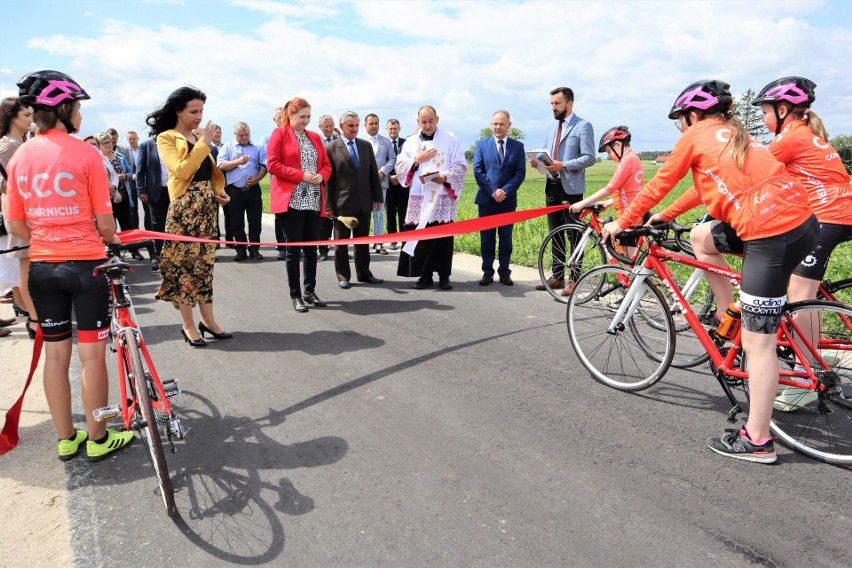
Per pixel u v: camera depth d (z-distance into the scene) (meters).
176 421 2.77
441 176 6.55
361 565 2.30
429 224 6.70
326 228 8.52
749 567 2.25
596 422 3.47
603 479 2.87
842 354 3.10
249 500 2.76
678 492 2.74
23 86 2.78
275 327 5.54
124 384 2.88
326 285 7.37
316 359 4.64
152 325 5.69
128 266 2.84
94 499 2.81
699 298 5.07
